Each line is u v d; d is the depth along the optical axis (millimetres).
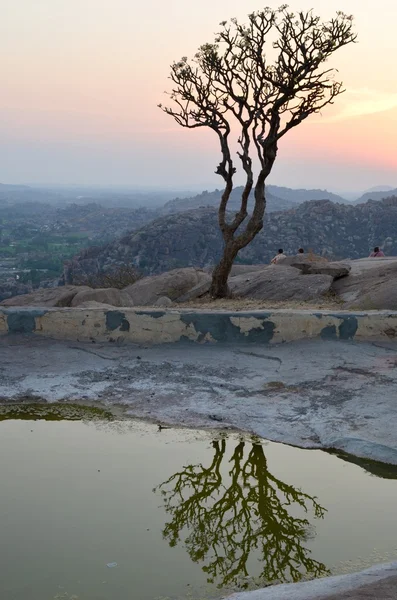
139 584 4645
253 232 14555
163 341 10547
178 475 6559
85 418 7969
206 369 9320
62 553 5078
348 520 5578
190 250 124688
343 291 14305
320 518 5645
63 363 9719
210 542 5305
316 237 122625
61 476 6516
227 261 14766
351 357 9273
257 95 13867
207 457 6906
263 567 4906
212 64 13828
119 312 10664
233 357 9742
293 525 5559
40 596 4480
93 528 5477
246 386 8617
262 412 7781
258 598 3820
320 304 12969
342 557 4984
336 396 7996
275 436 7223
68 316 10758
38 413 8156
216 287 15094
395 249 122625
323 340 10047
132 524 5574
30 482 6379
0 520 5598
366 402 7703
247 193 14469
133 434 7480
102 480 6430
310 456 6781
